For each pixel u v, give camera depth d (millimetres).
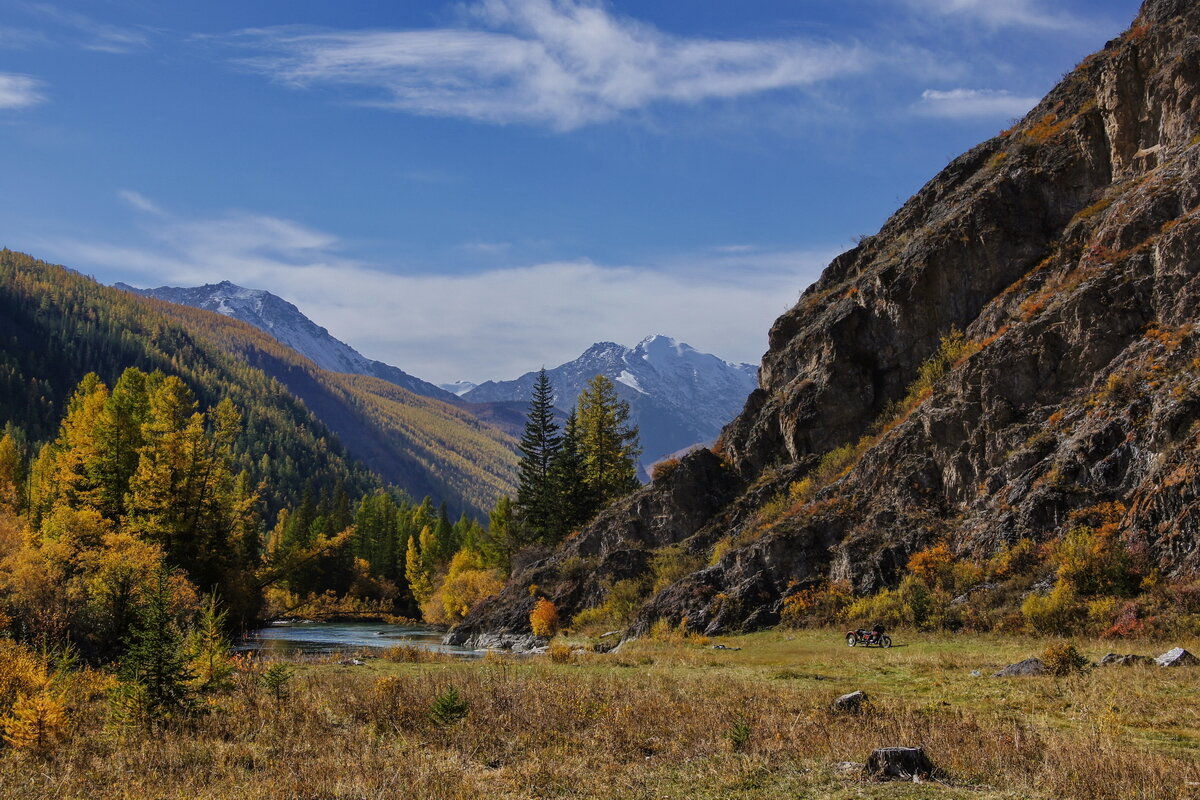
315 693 17234
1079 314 39625
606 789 10586
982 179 53844
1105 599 28516
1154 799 9164
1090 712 14586
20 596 29016
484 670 24125
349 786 10305
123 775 11203
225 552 55219
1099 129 48312
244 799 9906
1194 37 43469
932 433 42875
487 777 11312
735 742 12758
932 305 50719
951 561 36562
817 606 38938
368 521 125750
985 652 25391
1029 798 9477
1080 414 37062
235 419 57781
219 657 16453
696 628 41938
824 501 45750
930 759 11023
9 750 12766
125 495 51812
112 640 22984
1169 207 39844
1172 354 34750
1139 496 31031
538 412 84750
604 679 20766
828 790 10086
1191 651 22172
